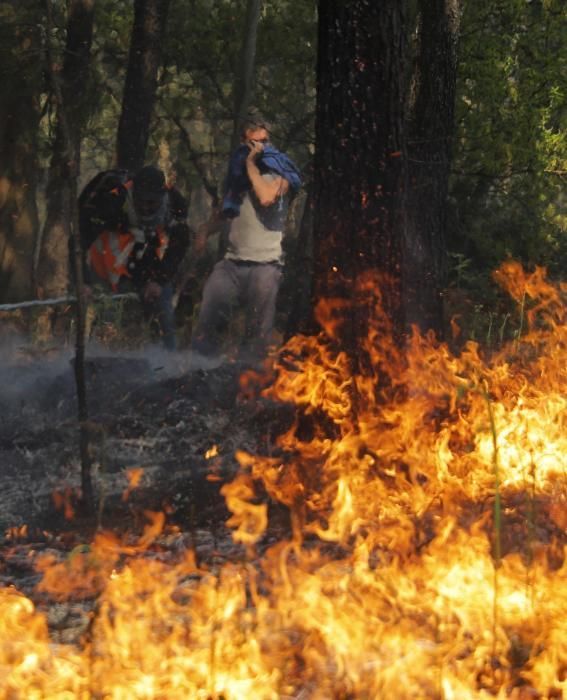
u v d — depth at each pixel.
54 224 20.17
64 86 20.05
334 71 9.23
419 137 15.25
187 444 10.49
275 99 21.55
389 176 9.20
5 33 19.77
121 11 22.39
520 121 19.31
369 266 9.23
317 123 9.37
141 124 19.45
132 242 14.92
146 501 8.91
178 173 23.09
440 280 15.29
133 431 10.91
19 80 19.88
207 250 21.25
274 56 21.19
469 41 19.09
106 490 9.30
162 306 15.36
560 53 19.70
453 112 15.46
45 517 8.70
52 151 20.67
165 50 21.28
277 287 15.62
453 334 17.05
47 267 20.12
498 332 17.38
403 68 9.27
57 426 11.20
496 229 20.09
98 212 14.72
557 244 20.33
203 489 9.02
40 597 6.79
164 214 15.00
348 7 9.12
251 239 15.41
